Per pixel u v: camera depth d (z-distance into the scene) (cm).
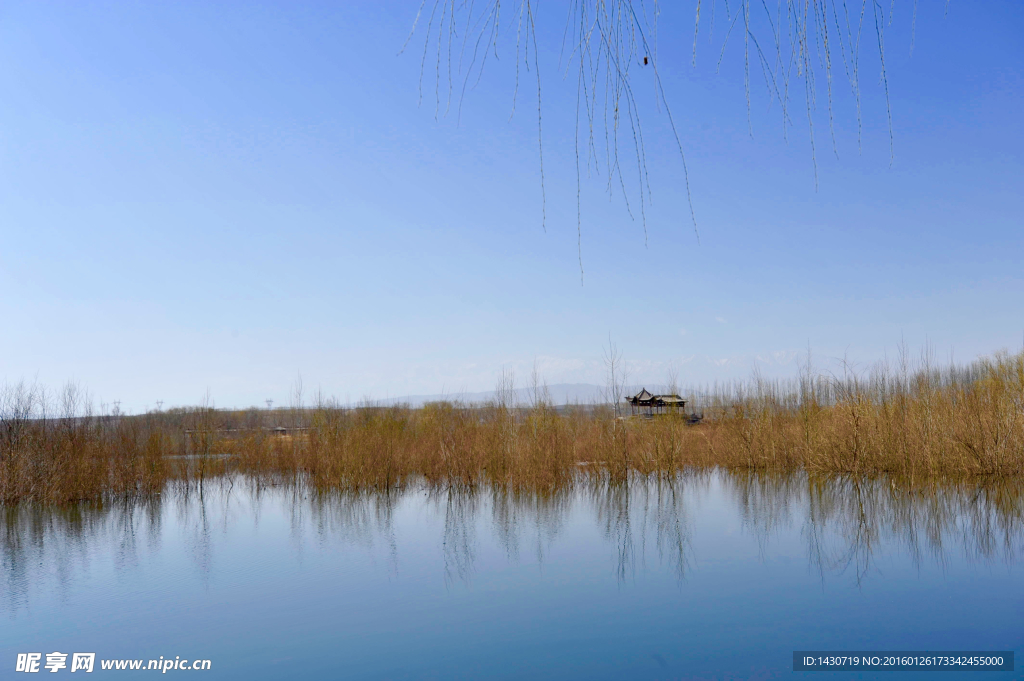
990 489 2806
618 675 1126
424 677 1133
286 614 1466
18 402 3195
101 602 1578
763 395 4222
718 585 1627
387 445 3591
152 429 3719
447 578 1725
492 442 3325
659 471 3188
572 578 1706
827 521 2353
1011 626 1324
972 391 3444
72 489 3098
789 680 1096
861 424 3419
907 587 1577
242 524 2556
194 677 1151
